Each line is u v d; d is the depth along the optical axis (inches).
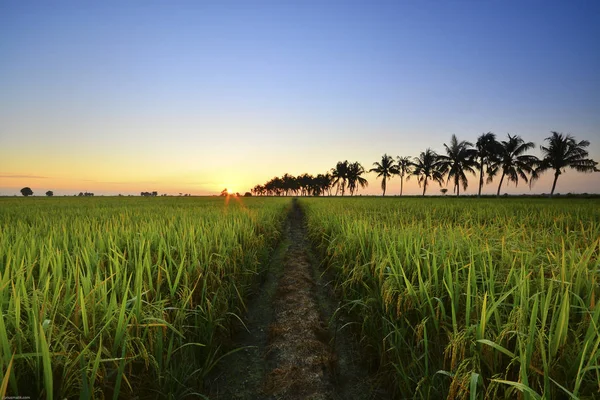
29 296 112.8
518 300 113.9
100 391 94.8
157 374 112.1
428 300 122.3
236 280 226.2
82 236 227.6
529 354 84.6
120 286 139.5
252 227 383.9
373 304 163.2
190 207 833.5
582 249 195.3
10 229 307.3
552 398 84.8
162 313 122.4
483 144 2018.9
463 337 96.7
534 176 1876.2
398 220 462.9
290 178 5482.3
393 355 133.3
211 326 150.1
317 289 267.3
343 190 3762.3
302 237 564.1
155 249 216.2
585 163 1731.1
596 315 88.1
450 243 184.5
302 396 132.1
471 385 80.0
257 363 158.6
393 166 2974.9
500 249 183.8
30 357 85.0
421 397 107.7
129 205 986.7
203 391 134.7
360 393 134.5
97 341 101.7
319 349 166.6
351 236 272.5
